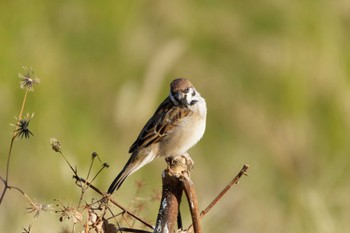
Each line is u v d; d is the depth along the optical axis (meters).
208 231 11.12
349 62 14.34
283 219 11.97
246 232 12.15
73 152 12.15
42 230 8.95
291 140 13.73
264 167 13.47
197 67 15.39
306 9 14.87
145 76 13.25
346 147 13.53
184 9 15.57
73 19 14.38
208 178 13.84
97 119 13.35
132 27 14.91
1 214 10.91
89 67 14.33
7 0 13.44
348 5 15.03
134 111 13.14
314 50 14.41
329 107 13.96
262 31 15.48
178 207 5.71
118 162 12.46
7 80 12.83
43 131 12.32
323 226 10.70
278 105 14.38
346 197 11.59
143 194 11.03
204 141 14.54
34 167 11.75
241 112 14.76
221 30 15.59
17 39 13.30
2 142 12.27
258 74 15.11
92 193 9.96
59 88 12.95
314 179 12.23
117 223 6.14
